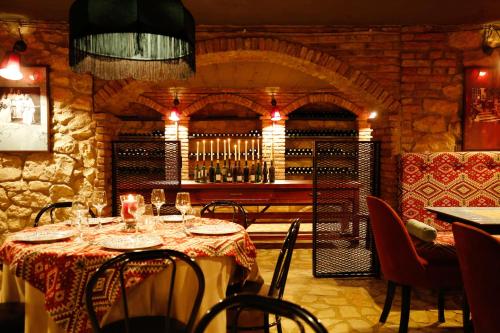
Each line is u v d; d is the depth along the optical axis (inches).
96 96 162.1
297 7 141.6
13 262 79.4
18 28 157.6
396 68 163.5
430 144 163.9
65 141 161.2
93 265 76.3
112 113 182.5
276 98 306.3
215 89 295.0
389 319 120.8
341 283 155.2
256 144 322.3
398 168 158.7
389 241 110.6
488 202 153.3
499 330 68.4
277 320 96.8
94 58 92.1
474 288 73.4
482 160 153.7
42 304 80.3
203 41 160.9
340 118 312.8
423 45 163.5
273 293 86.6
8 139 158.4
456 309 128.7
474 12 147.8
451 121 164.4
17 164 160.2
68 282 76.1
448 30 163.2
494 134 162.7
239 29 161.8
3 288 92.2
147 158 306.8
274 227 270.8
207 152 321.1
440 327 115.1
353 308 129.7
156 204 110.3
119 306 77.9
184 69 98.0
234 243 89.4
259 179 221.3
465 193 153.5
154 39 95.0
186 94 302.7
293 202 210.8
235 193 208.2
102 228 104.8
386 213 109.7
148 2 78.2
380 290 147.3
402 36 163.0
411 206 153.5
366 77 163.2
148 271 76.4
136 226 101.5
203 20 154.6
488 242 67.7
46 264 77.8
